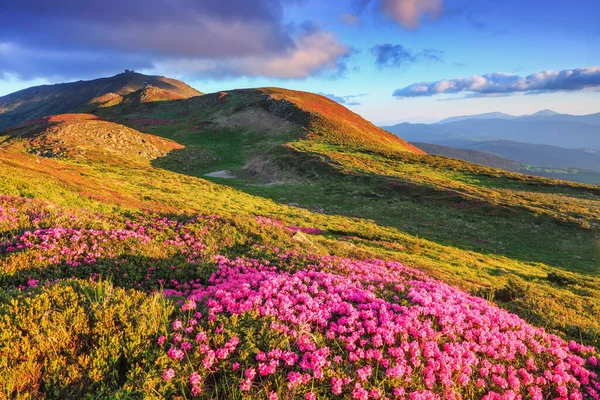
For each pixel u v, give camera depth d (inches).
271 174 2541.8
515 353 292.5
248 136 3735.2
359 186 2015.3
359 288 353.4
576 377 286.7
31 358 188.5
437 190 1824.6
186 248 491.8
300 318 260.2
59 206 604.4
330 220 1416.1
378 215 1636.3
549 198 1763.0
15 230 420.2
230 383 200.1
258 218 777.6
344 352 238.8
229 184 2239.2
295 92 5388.8
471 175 2322.8
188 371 199.5
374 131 4596.5
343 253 726.5
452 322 292.8
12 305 221.5
